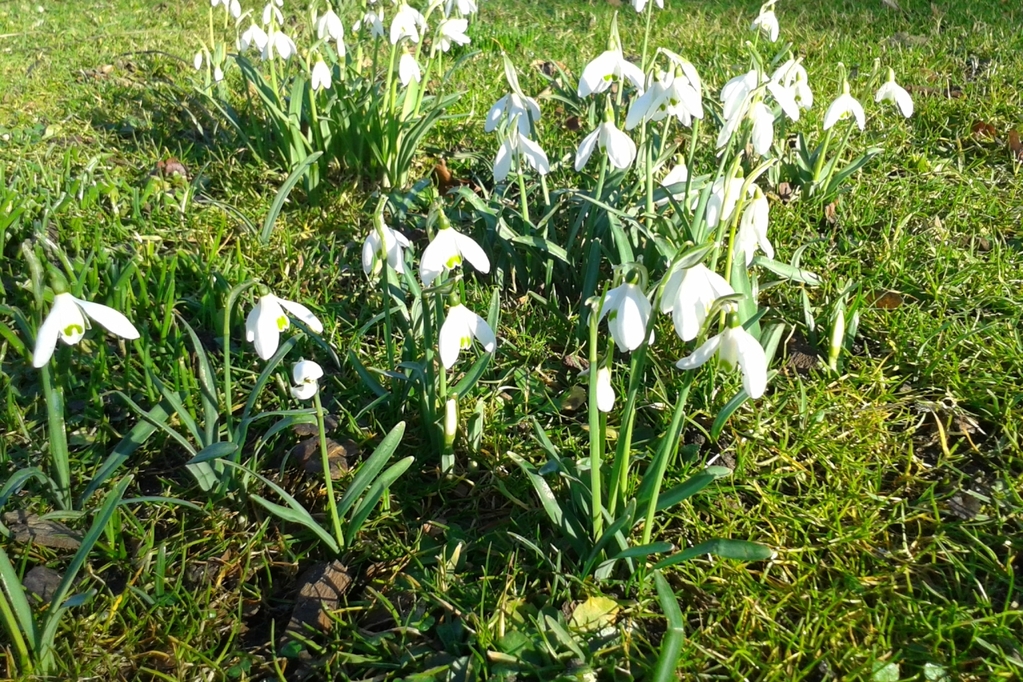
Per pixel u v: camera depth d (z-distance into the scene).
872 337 0.61
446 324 0.41
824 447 0.50
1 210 0.70
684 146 0.88
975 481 0.49
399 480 0.49
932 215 0.76
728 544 0.37
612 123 0.51
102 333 0.56
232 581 0.44
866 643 0.39
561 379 0.59
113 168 0.88
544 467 0.43
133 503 0.48
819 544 0.45
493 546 0.45
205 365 0.46
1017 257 0.69
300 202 0.83
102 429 0.52
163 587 0.42
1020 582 0.43
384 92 0.84
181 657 0.39
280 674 0.38
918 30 1.28
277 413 0.46
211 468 0.47
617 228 0.59
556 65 0.92
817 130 0.90
